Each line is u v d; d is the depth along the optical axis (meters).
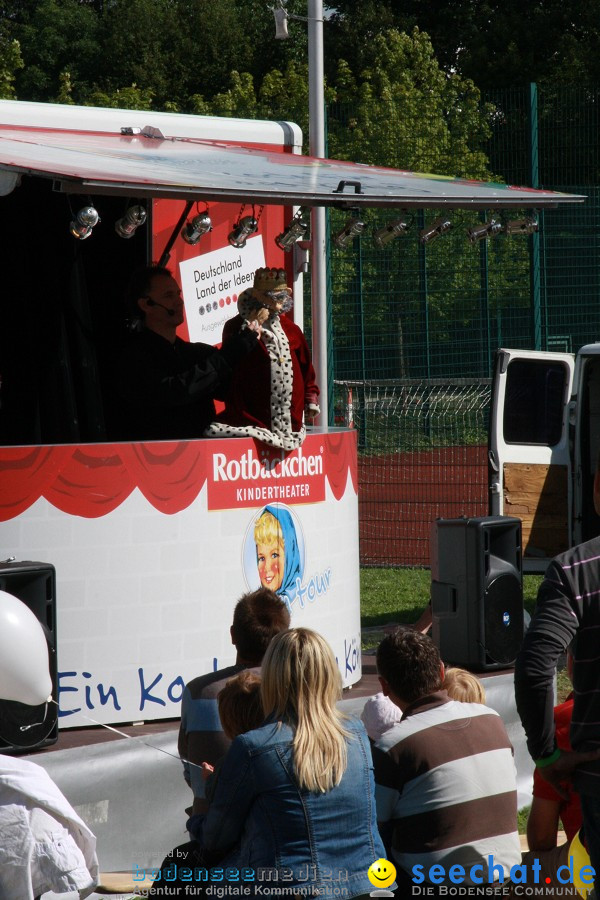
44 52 156.00
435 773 14.48
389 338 60.34
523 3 154.62
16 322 26.03
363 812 12.73
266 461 23.58
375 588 45.59
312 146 38.84
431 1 161.62
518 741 25.06
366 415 58.03
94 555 21.52
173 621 22.31
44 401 25.70
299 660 12.78
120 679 21.78
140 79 151.00
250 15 161.88
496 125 66.44
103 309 28.14
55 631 19.28
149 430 23.86
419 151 90.75
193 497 22.45
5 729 18.50
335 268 59.75
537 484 36.28
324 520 24.91
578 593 13.01
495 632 24.83
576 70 146.25
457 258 60.25
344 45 153.50
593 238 60.22
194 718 17.39
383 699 19.16
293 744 12.53
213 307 32.09
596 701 12.97
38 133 27.75
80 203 26.61
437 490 58.91
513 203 23.36
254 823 12.52
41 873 12.55
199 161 23.70
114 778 19.95
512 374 36.41
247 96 111.06
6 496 20.80
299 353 24.97
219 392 25.55
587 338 60.22
